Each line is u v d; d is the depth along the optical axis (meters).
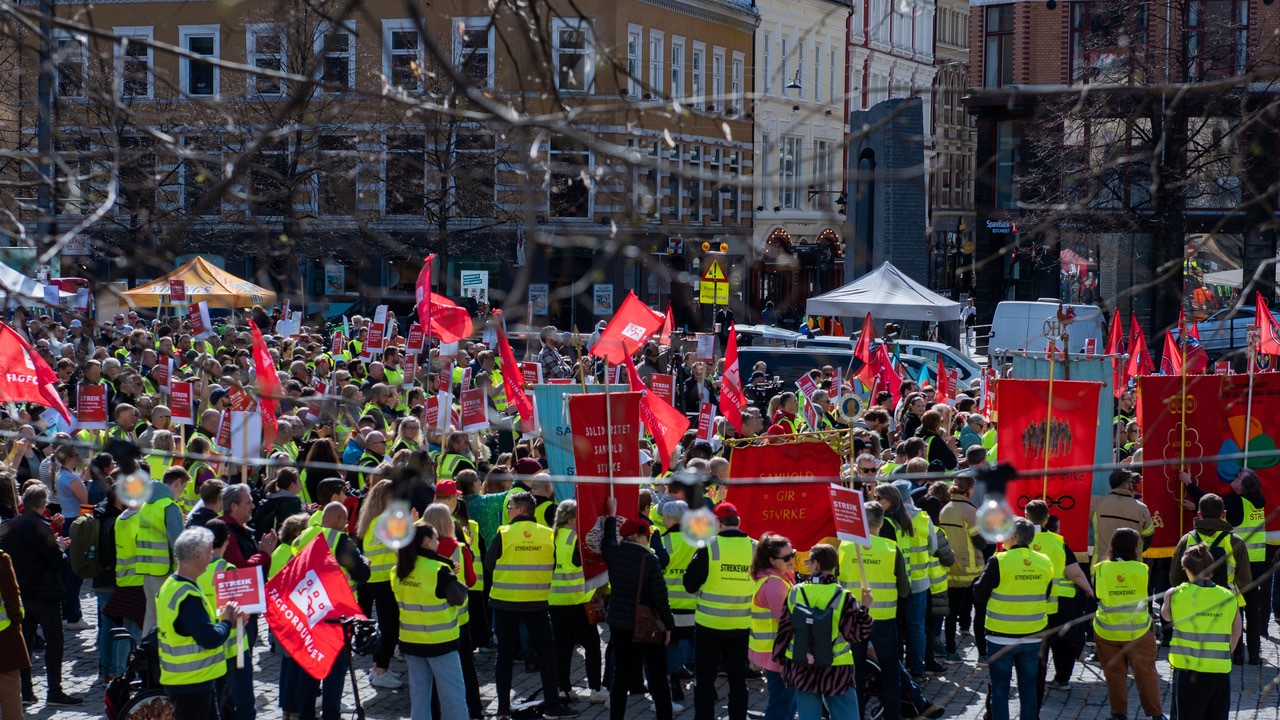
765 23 56.28
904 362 27.19
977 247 49.16
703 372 23.84
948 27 74.12
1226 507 13.20
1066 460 13.02
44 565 11.69
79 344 23.84
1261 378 13.27
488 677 12.95
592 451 11.15
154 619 11.51
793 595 9.70
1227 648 10.20
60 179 6.05
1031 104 46.34
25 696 11.76
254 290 29.06
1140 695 11.46
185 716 9.02
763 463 11.95
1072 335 36.31
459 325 15.45
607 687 12.14
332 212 20.34
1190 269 28.58
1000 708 10.79
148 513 11.53
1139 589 11.32
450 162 21.16
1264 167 20.22
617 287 48.12
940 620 13.71
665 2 48.59
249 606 9.05
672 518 11.27
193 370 20.23
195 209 5.90
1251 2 37.47
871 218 35.97
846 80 62.97
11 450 14.34
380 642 12.32
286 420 14.57
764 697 12.36
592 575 11.38
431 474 12.36
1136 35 32.69
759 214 54.78
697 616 10.60
